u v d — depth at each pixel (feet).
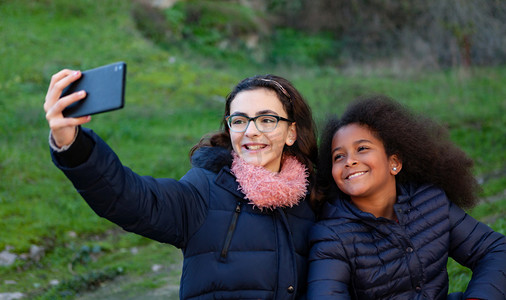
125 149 28.19
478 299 7.37
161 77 43.78
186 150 28.71
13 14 48.06
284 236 7.45
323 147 8.81
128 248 19.22
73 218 20.38
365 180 8.02
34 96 35.55
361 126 8.25
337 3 70.59
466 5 43.19
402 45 61.16
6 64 39.65
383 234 7.76
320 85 49.55
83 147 5.88
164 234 6.82
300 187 7.84
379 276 7.54
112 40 48.80
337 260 7.57
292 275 7.30
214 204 7.40
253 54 62.54
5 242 17.58
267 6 74.18
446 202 8.30
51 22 48.83
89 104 5.45
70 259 17.66
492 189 22.99
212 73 47.73
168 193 6.90
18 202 20.66
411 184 8.54
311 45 67.05
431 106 40.47
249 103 7.86
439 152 8.76
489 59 52.65
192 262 7.16
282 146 8.04
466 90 46.47
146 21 55.52
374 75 55.21
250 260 7.14
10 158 24.17
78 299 14.55
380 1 64.39
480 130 34.40
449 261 13.23
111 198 6.13
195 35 60.34
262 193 7.30
